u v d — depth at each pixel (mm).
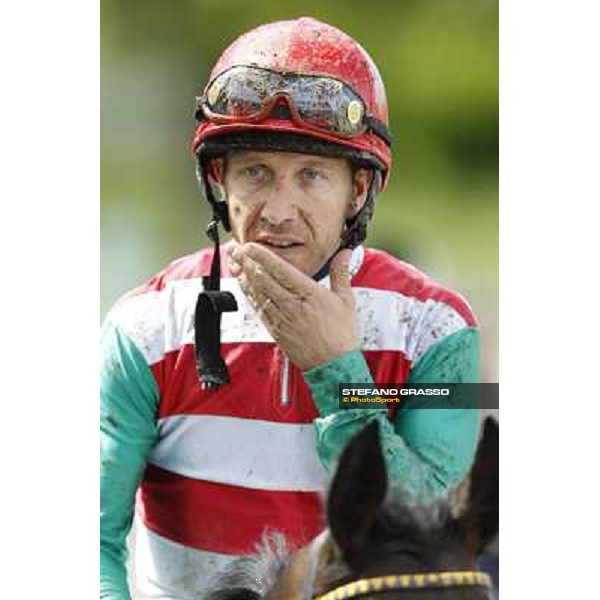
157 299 8953
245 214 8641
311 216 8594
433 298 8977
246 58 8500
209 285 8836
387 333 8844
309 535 8719
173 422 8891
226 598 8750
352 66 8547
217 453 8844
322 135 8406
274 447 8781
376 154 8594
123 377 8883
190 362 8812
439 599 7199
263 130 8438
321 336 8609
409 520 7414
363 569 7324
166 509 9008
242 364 8797
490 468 7695
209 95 8594
